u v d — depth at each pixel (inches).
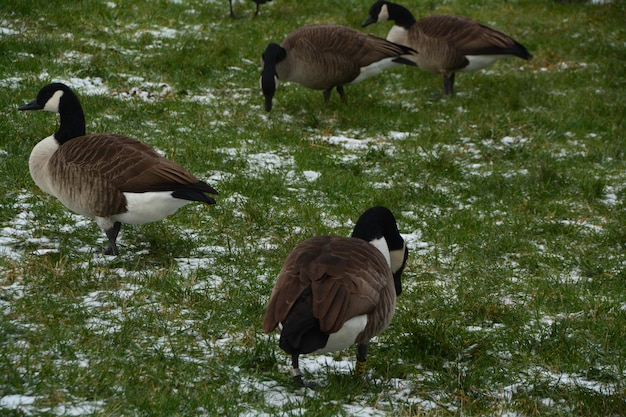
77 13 935.0
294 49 731.4
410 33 805.9
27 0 930.7
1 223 470.3
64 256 426.0
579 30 1051.3
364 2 1125.1
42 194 516.1
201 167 590.6
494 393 329.1
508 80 859.4
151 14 975.6
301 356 355.3
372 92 820.0
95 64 783.7
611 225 538.6
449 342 362.6
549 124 742.5
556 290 436.1
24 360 309.7
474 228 526.3
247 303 393.1
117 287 400.5
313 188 580.4
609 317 408.5
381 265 312.2
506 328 392.8
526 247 501.4
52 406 281.3
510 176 633.6
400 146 677.9
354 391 316.5
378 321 305.7
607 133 732.0
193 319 375.9
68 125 461.1
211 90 781.9
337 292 285.0
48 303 371.2
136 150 424.8
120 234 480.4
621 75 896.3
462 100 804.0
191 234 490.0
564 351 368.5
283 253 462.9
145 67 809.5
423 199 575.8
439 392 325.4
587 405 312.5
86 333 343.0
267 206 534.9
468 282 446.3
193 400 292.7
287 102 765.3
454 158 660.1
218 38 917.8
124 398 289.3
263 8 1085.8
